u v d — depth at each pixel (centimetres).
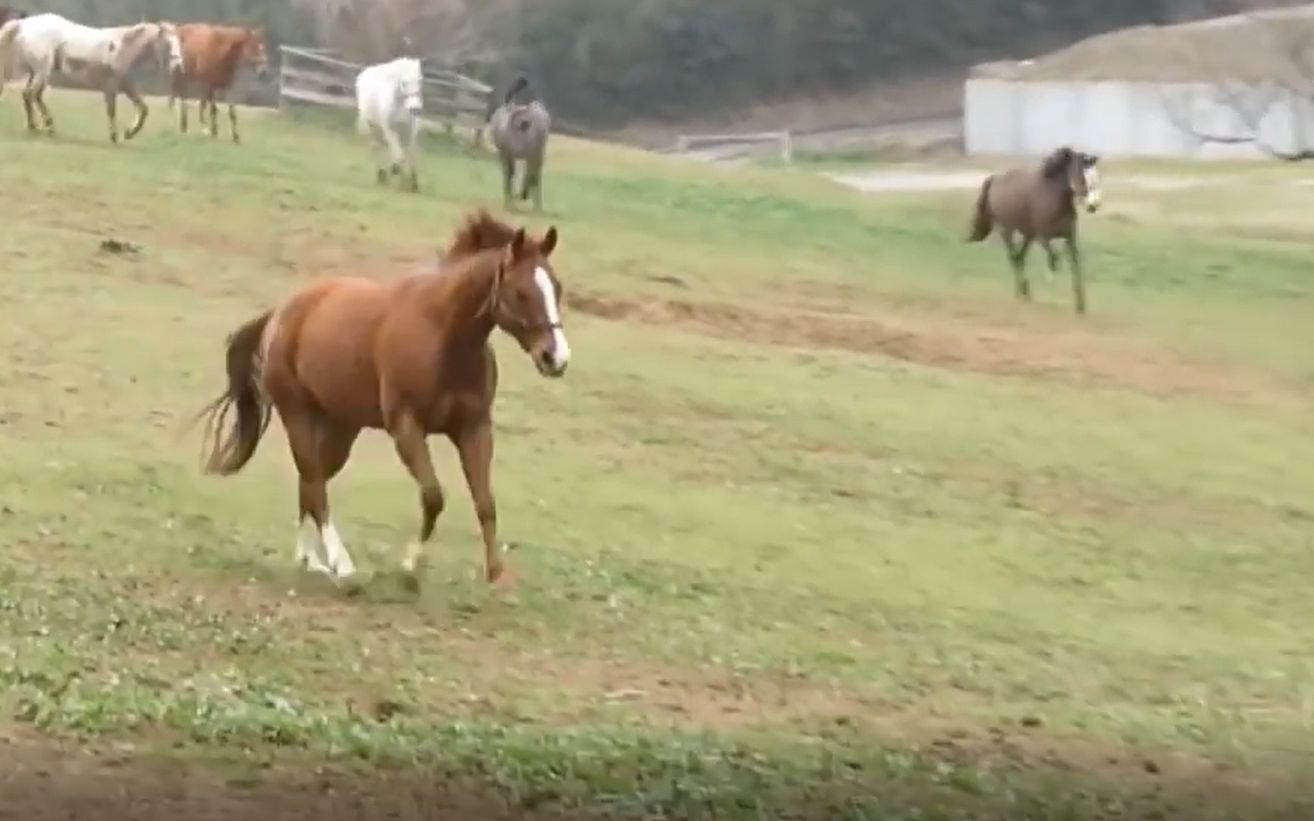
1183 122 6756
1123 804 1209
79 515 1831
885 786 1176
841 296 3459
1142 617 1952
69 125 4181
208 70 4203
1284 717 1609
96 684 1262
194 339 2609
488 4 7938
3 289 2717
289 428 1664
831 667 1609
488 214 1664
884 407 2697
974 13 8412
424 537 1656
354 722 1223
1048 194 3575
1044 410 2816
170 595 1586
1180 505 2397
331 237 3316
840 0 8206
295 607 1589
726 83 8019
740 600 1803
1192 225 4788
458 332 1584
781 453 2417
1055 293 3769
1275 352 3375
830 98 8069
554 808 1022
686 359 2847
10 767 1027
